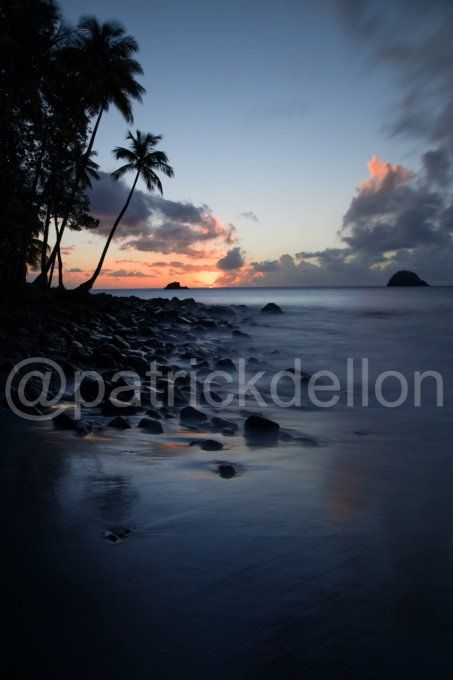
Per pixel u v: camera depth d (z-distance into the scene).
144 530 2.88
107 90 26.83
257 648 1.84
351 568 2.49
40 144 25.14
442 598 2.22
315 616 2.06
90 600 2.12
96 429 5.37
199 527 2.95
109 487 3.58
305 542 2.78
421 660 1.81
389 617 2.07
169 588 2.24
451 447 5.13
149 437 5.20
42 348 10.36
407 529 2.99
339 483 3.88
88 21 27.72
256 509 3.27
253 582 2.32
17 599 2.11
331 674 1.72
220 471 4.08
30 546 2.61
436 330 23.56
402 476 4.11
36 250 37.22
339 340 19.30
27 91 19.97
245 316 34.75
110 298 35.44
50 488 3.50
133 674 1.68
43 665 1.71
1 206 20.97
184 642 1.86
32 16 20.44
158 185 34.84
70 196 31.17
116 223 33.41
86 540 2.70
